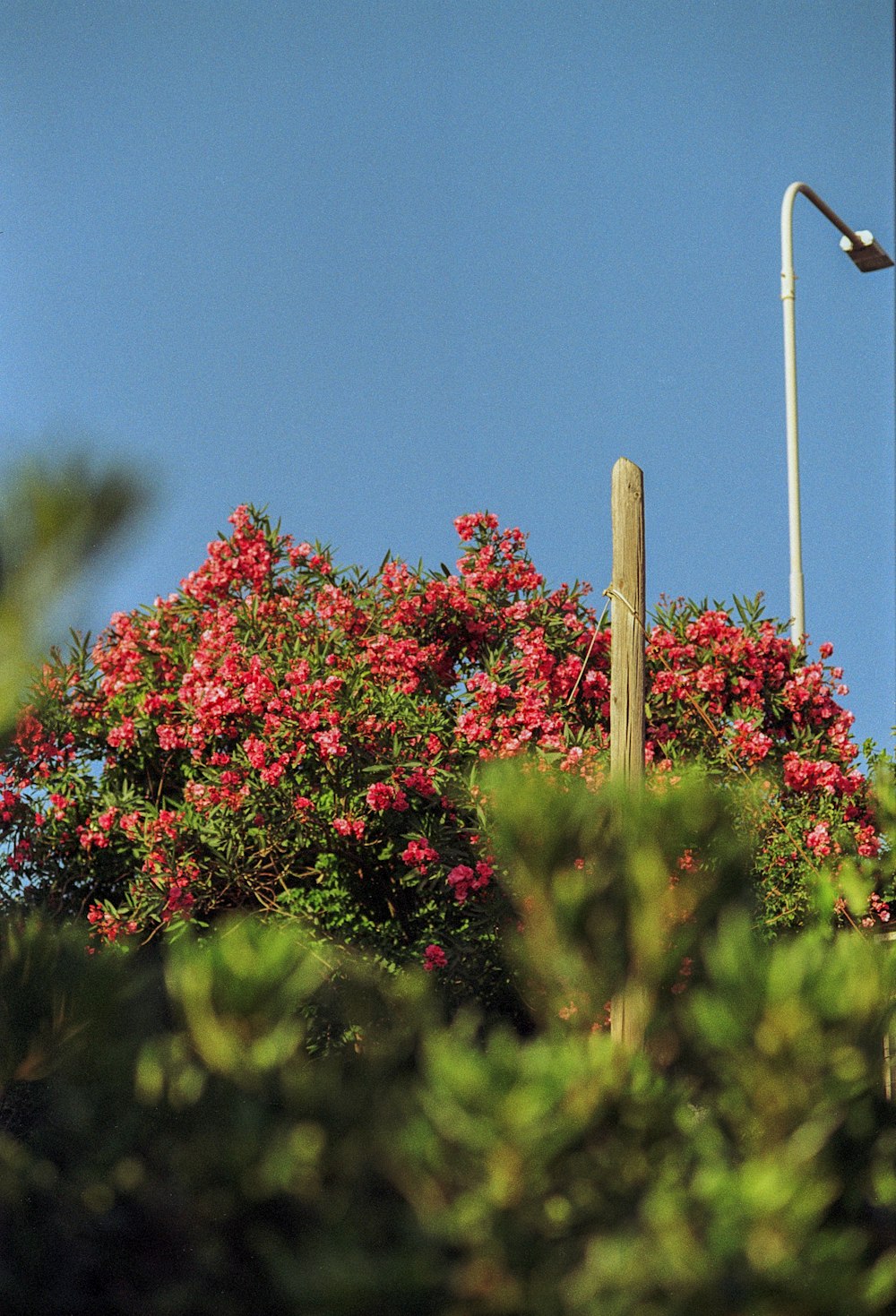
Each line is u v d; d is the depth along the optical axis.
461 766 15.95
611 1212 4.76
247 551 18.67
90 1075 5.57
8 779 16.36
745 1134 4.83
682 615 18.50
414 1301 4.68
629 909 5.13
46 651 2.46
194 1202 5.69
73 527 2.32
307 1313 4.78
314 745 15.91
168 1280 5.84
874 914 12.83
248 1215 5.66
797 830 15.61
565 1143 4.70
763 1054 4.51
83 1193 5.91
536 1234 4.75
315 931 15.30
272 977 5.12
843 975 4.50
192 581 18.62
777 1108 4.59
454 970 13.77
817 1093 4.55
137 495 2.38
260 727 16.39
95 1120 5.82
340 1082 5.79
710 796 5.28
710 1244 4.45
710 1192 4.54
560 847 5.25
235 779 15.97
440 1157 4.84
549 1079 4.68
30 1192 6.05
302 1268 5.00
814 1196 4.56
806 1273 4.37
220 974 5.11
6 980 5.04
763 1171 4.46
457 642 18.28
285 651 17.20
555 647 17.50
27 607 2.37
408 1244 4.85
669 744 17.03
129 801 16.83
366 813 15.89
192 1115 5.71
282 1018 5.23
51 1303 5.79
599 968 5.16
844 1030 4.49
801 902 14.78
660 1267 4.52
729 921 5.12
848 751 17.33
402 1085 5.91
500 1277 4.68
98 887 16.97
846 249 21.36
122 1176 5.86
